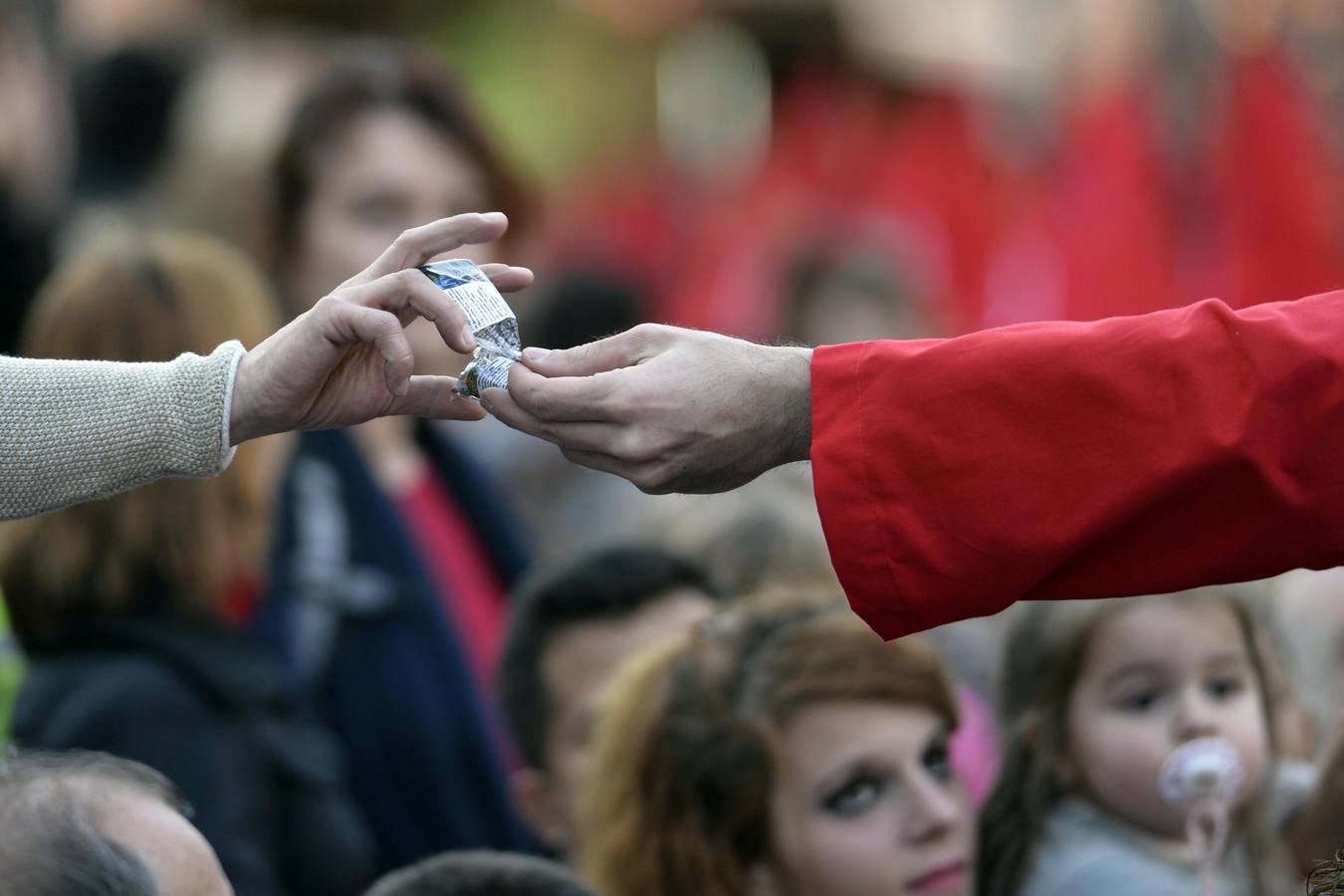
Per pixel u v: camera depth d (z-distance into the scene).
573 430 4.87
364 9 15.53
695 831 6.05
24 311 10.00
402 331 4.90
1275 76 13.92
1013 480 4.71
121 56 11.95
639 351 4.93
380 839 7.33
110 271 7.27
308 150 8.61
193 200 10.57
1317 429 4.64
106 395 4.78
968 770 7.61
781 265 13.80
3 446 4.71
